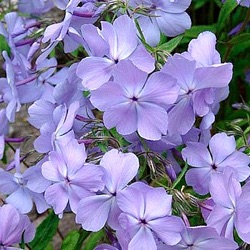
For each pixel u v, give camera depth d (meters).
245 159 0.26
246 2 0.33
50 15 0.45
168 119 0.25
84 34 0.25
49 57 0.34
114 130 0.27
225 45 0.36
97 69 0.25
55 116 0.27
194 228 0.23
